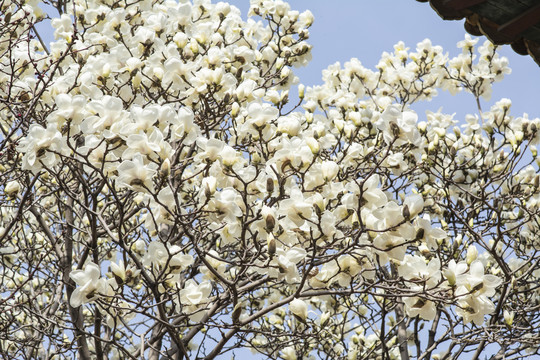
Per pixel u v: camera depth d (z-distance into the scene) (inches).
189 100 215.0
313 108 234.5
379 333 255.9
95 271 157.5
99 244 274.5
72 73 204.4
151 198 167.9
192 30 250.7
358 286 168.2
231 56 254.2
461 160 281.9
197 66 205.6
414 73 332.2
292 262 156.0
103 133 156.0
